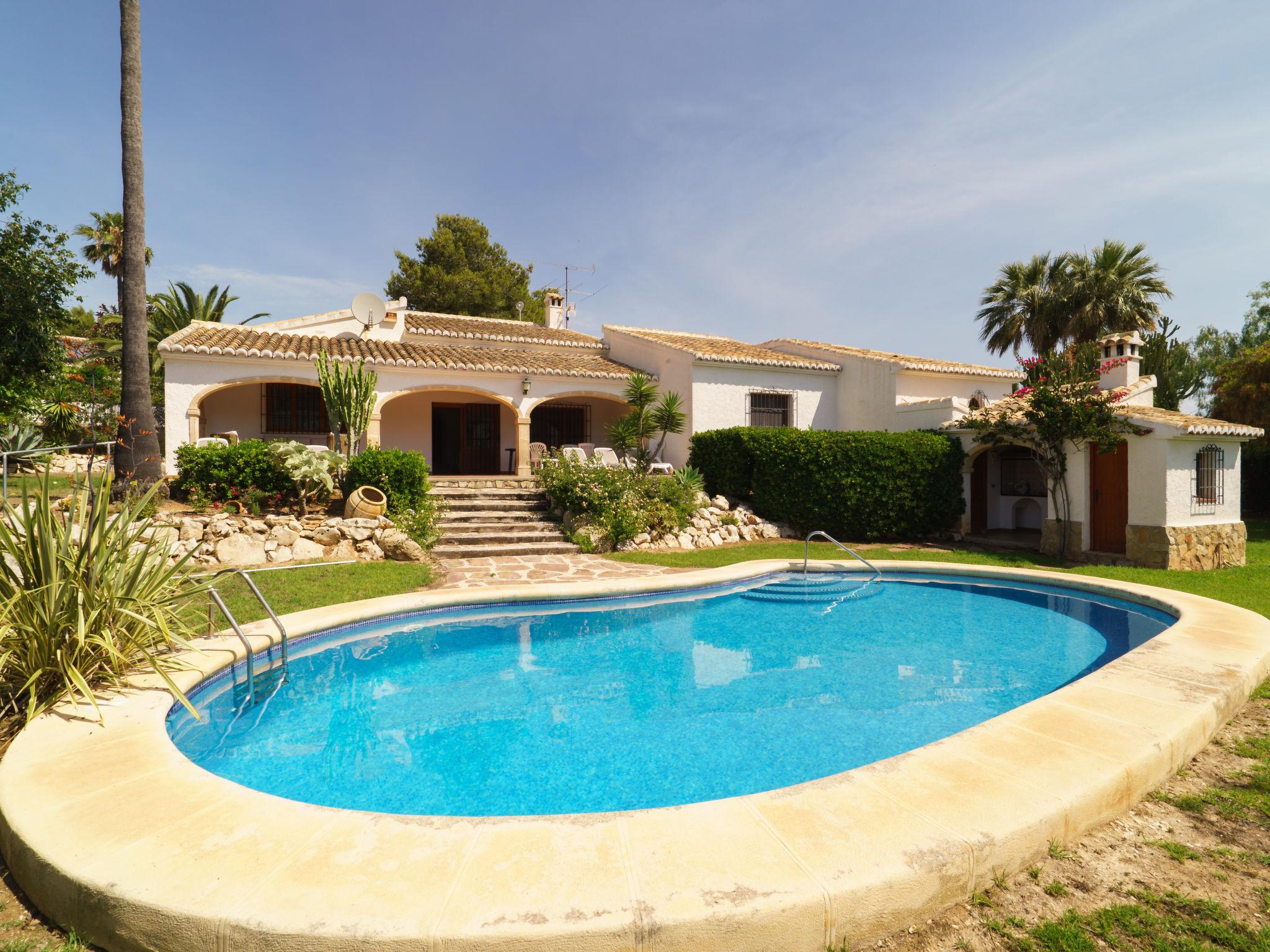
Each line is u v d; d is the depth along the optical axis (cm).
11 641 446
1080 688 446
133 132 1111
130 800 302
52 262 1477
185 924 221
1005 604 937
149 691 462
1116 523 1261
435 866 244
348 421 1310
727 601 947
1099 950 223
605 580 966
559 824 274
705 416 1811
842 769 435
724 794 398
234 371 1459
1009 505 1700
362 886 232
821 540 1481
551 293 2661
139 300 1121
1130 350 1497
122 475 1100
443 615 821
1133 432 1190
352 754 460
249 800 301
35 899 260
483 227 3788
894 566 1113
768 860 245
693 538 1398
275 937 212
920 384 1853
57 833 272
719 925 215
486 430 2073
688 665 666
